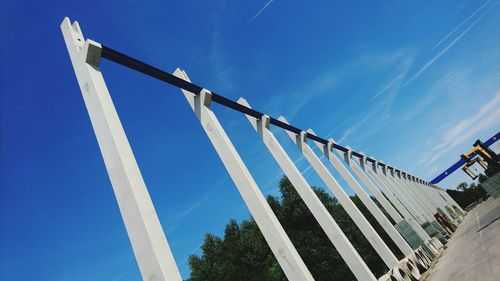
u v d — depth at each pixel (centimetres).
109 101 370
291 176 734
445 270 812
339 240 673
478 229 1233
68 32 444
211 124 563
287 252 453
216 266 3194
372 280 631
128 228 295
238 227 3750
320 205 702
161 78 562
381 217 1097
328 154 1180
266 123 793
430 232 1478
